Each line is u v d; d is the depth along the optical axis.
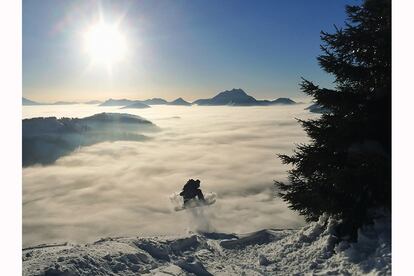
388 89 11.69
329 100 12.52
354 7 12.77
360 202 11.98
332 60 12.72
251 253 15.66
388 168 10.70
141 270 12.79
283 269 12.27
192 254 15.61
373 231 11.31
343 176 11.16
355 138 12.23
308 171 13.63
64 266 11.25
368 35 11.96
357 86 12.85
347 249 11.26
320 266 11.44
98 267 12.08
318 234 13.54
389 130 11.65
